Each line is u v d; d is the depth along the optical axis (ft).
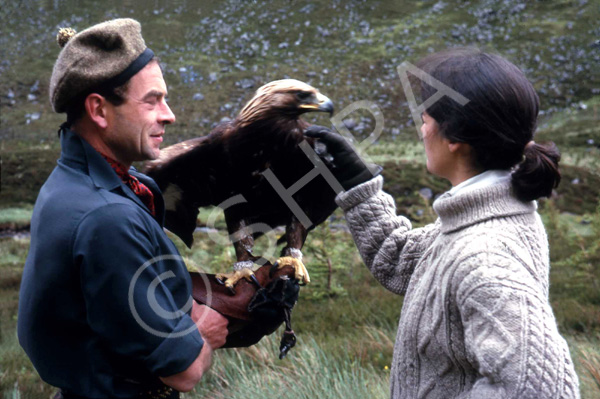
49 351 5.03
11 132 46.09
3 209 38.14
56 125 46.57
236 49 52.34
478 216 4.47
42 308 4.96
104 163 5.08
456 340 4.41
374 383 12.41
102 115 5.06
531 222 4.54
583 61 55.16
